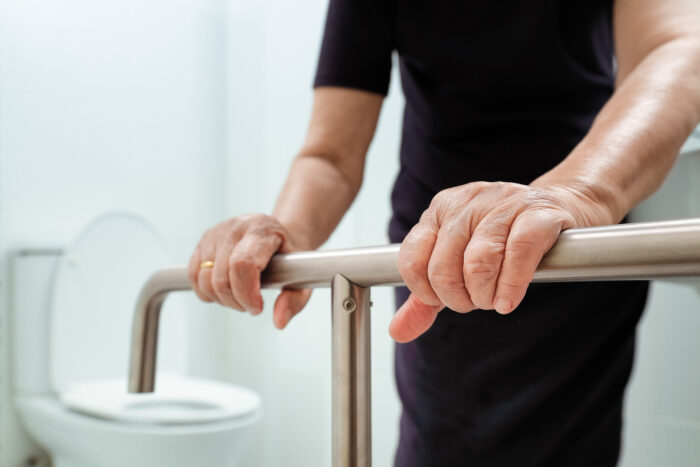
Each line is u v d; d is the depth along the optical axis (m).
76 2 1.69
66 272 1.48
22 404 1.43
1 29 1.53
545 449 0.62
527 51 0.62
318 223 0.63
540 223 0.28
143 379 0.51
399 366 0.74
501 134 0.65
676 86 0.41
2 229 1.50
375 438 1.59
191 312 1.92
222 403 1.36
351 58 0.71
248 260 0.43
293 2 1.85
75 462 1.35
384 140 1.62
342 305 0.36
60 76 1.65
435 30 0.66
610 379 0.63
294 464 1.76
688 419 1.18
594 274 0.27
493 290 0.28
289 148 1.83
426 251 0.31
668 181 0.83
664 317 1.22
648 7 0.49
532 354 0.62
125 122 1.79
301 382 1.76
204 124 2.01
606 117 0.41
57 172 1.63
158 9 1.90
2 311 1.48
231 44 2.06
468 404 0.65
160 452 1.17
